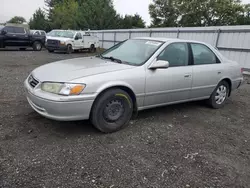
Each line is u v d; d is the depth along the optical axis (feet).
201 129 13.03
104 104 11.07
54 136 10.84
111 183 7.87
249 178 8.77
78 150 9.77
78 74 10.69
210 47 16.22
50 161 8.84
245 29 33.78
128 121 12.31
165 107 16.39
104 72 11.13
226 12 108.99
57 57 47.62
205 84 15.37
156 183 8.04
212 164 9.49
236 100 20.13
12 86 19.66
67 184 7.65
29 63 35.73
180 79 13.73
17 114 13.08
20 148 9.59
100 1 107.45
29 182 7.63
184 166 9.19
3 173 7.95
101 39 76.84
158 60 12.62
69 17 127.85
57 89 10.09
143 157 9.62
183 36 44.21
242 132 13.08
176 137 11.71
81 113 10.48
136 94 12.08
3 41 51.57
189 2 116.57
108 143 10.57
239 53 35.14
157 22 131.44
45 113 10.40
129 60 13.11
